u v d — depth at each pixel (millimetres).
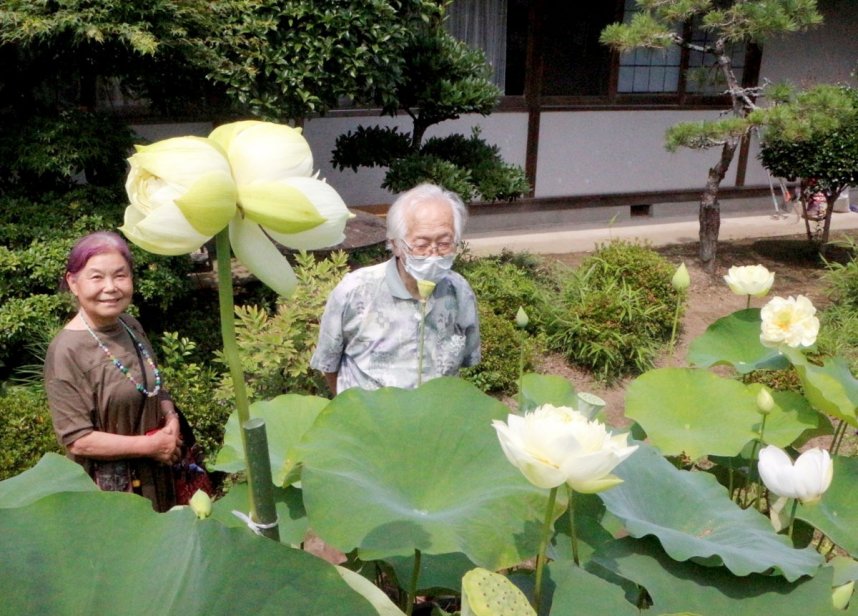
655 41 6055
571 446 843
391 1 5176
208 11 4496
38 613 715
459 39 7590
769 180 9719
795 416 1645
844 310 6031
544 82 8180
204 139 719
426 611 1229
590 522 1194
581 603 940
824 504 1415
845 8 9203
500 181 5922
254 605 712
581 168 8594
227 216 695
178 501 2277
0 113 4645
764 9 5727
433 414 1174
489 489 1071
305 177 732
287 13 4629
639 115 8688
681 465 1707
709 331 2037
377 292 2143
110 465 2127
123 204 4465
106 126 4457
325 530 959
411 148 6051
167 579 741
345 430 1141
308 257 3838
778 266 7531
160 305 4391
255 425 767
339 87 4844
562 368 5141
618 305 5258
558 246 7805
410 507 1055
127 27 3846
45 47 4145
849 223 9250
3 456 2988
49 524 770
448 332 2211
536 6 7816
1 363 3859
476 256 7152
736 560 1028
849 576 1182
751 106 6301
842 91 7281
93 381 2090
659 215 9156
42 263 3877
